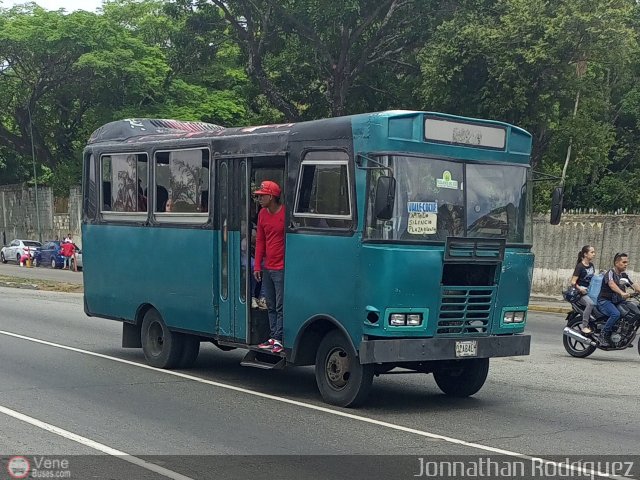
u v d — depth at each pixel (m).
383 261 8.54
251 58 34.38
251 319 10.23
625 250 24.55
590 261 14.41
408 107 33.75
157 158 11.68
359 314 8.68
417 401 9.80
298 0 30.89
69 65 44.38
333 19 30.27
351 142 8.84
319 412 9.00
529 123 26.30
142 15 50.75
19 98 48.94
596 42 24.62
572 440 7.87
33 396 9.73
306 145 9.41
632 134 36.25
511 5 26.27
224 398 9.76
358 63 32.38
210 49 36.84
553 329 18.77
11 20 44.34
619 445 7.70
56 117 50.34
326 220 9.10
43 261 46.50
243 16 35.09
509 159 9.66
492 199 9.43
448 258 8.84
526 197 9.80
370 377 9.03
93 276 13.09
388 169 8.54
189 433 8.02
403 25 31.70
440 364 9.85
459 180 9.18
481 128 9.39
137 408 9.15
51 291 26.78
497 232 9.44
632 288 13.84
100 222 12.88
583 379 11.55
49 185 57.12
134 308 12.24
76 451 7.33
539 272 26.70
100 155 12.83
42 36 42.84
